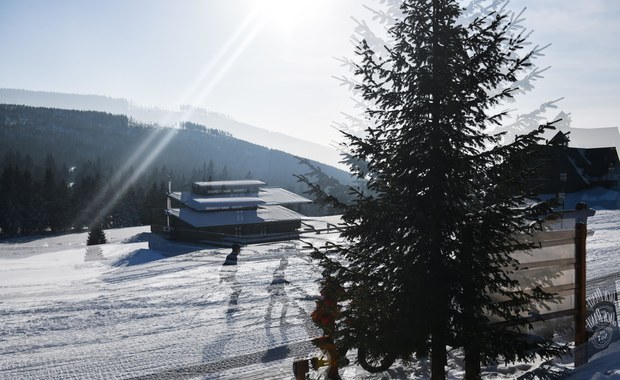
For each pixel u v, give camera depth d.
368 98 5.96
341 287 5.91
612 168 52.00
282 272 12.39
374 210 5.65
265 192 76.25
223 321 11.39
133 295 15.01
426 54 5.57
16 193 111.69
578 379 5.53
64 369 8.10
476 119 5.68
